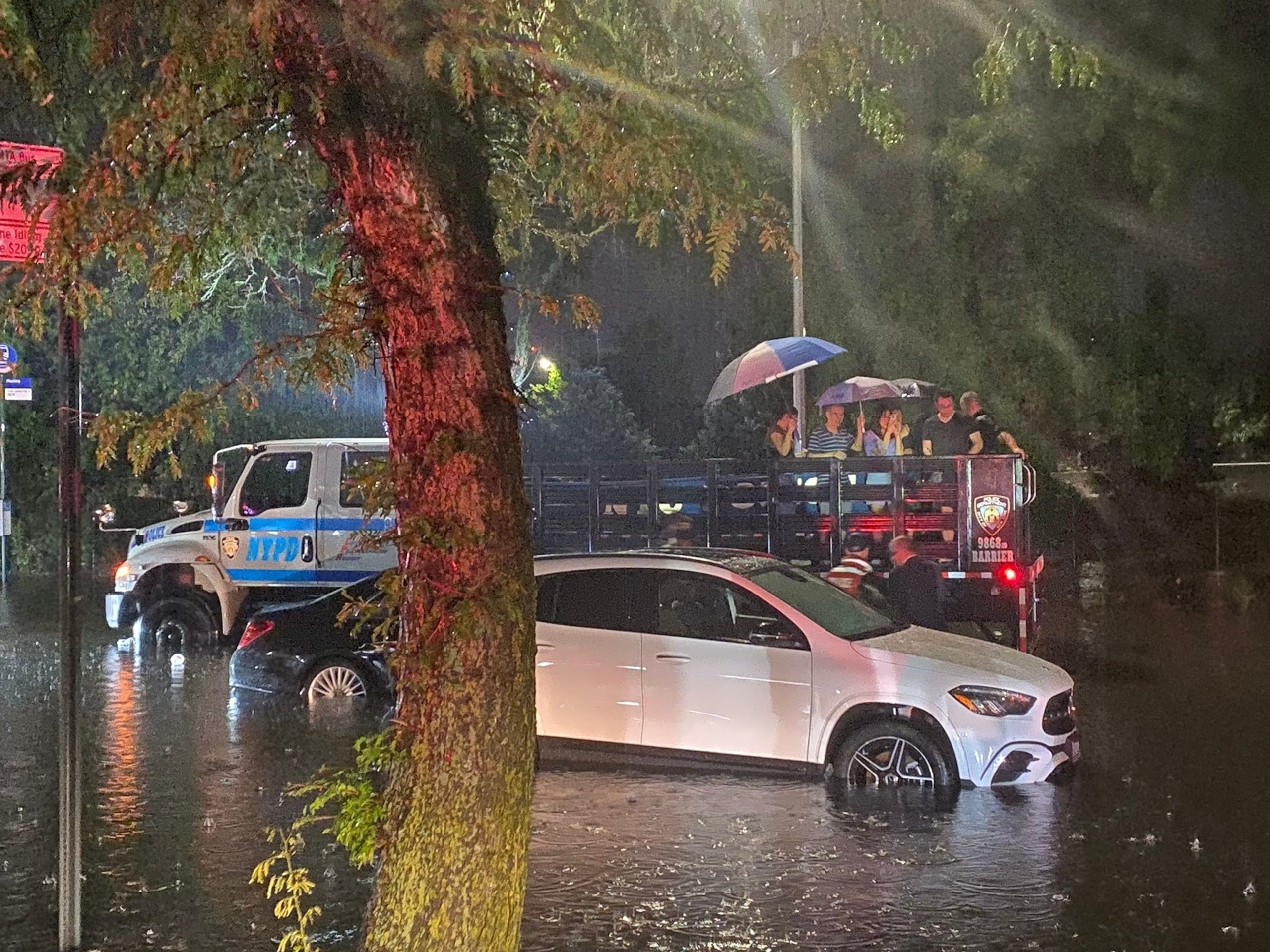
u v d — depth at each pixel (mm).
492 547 3914
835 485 13281
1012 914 6492
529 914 6449
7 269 4293
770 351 16016
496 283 4055
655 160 4176
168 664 14031
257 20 3686
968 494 13000
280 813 8211
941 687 8641
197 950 5961
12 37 4020
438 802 3928
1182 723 10984
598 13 4836
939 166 23281
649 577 9344
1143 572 22703
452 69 3781
